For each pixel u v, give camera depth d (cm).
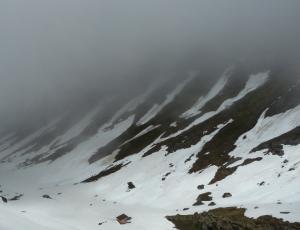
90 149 13175
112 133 14400
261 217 4300
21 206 6862
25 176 12612
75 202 7225
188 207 5691
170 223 5125
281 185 5231
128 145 11438
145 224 5250
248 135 7800
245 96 11494
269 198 5006
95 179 9206
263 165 6088
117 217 5628
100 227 5275
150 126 12938
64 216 6031
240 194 5528
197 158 7794
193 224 4856
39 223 4622
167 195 6581
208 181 6469
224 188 5938
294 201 4628
